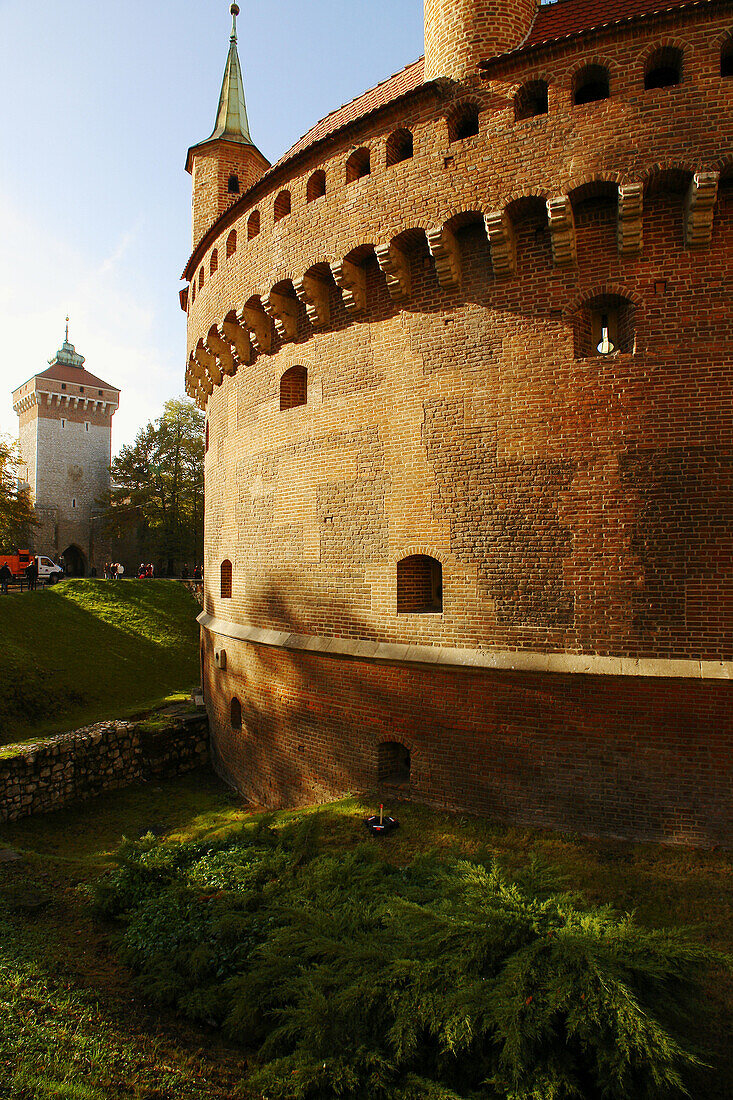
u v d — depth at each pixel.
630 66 9.81
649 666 9.98
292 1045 6.27
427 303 12.06
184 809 15.90
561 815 10.51
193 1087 5.80
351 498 13.14
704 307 9.97
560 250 10.42
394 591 12.29
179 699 22.38
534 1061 5.40
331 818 11.60
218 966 7.35
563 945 5.82
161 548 61.72
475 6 11.21
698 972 5.84
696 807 9.79
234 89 20.42
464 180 10.95
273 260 14.21
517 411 11.05
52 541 67.88
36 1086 5.32
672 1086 5.45
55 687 22.67
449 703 11.52
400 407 12.37
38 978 7.30
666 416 10.12
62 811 15.70
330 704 13.41
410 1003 5.80
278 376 15.20
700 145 9.44
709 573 9.84
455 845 10.24
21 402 71.56
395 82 14.71
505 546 11.09
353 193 12.34
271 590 15.26
